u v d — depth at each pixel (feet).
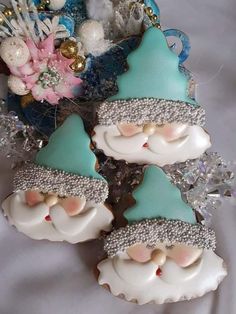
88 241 0.94
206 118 1.10
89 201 0.89
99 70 0.99
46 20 0.97
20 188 0.91
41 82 0.96
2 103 1.03
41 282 0.93
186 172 0.96
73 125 0.92
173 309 0.91
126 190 0.94
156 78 0.91
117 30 1.02
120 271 0.86
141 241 0.86
